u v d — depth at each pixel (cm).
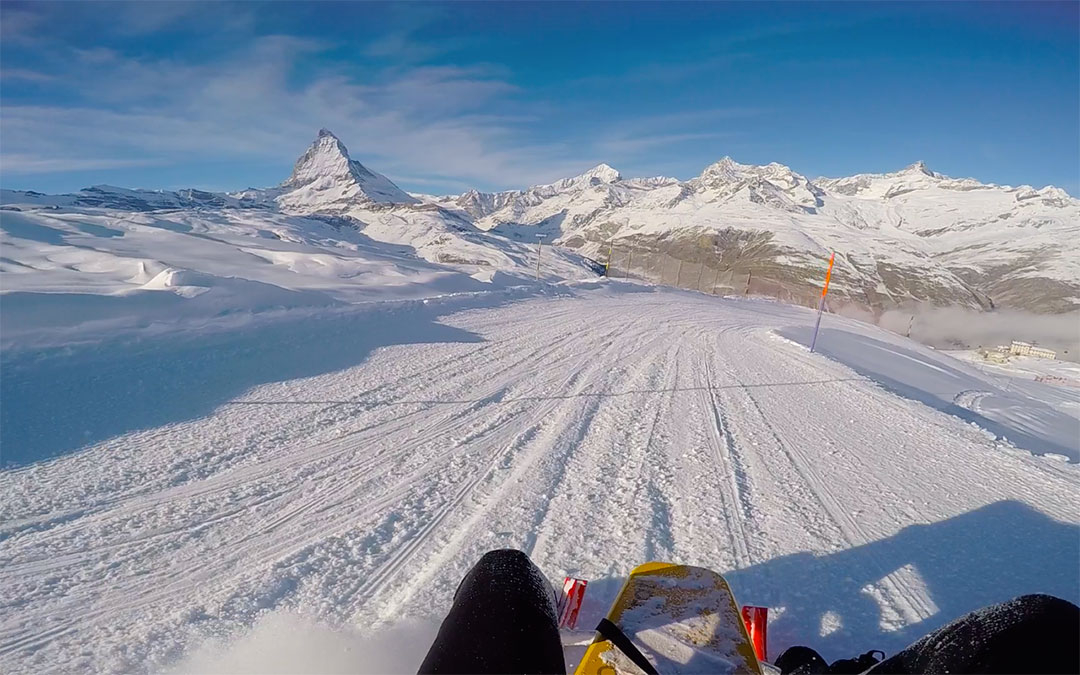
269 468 454
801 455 591
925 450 649
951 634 144
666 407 737
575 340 1195
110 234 3017
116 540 338
